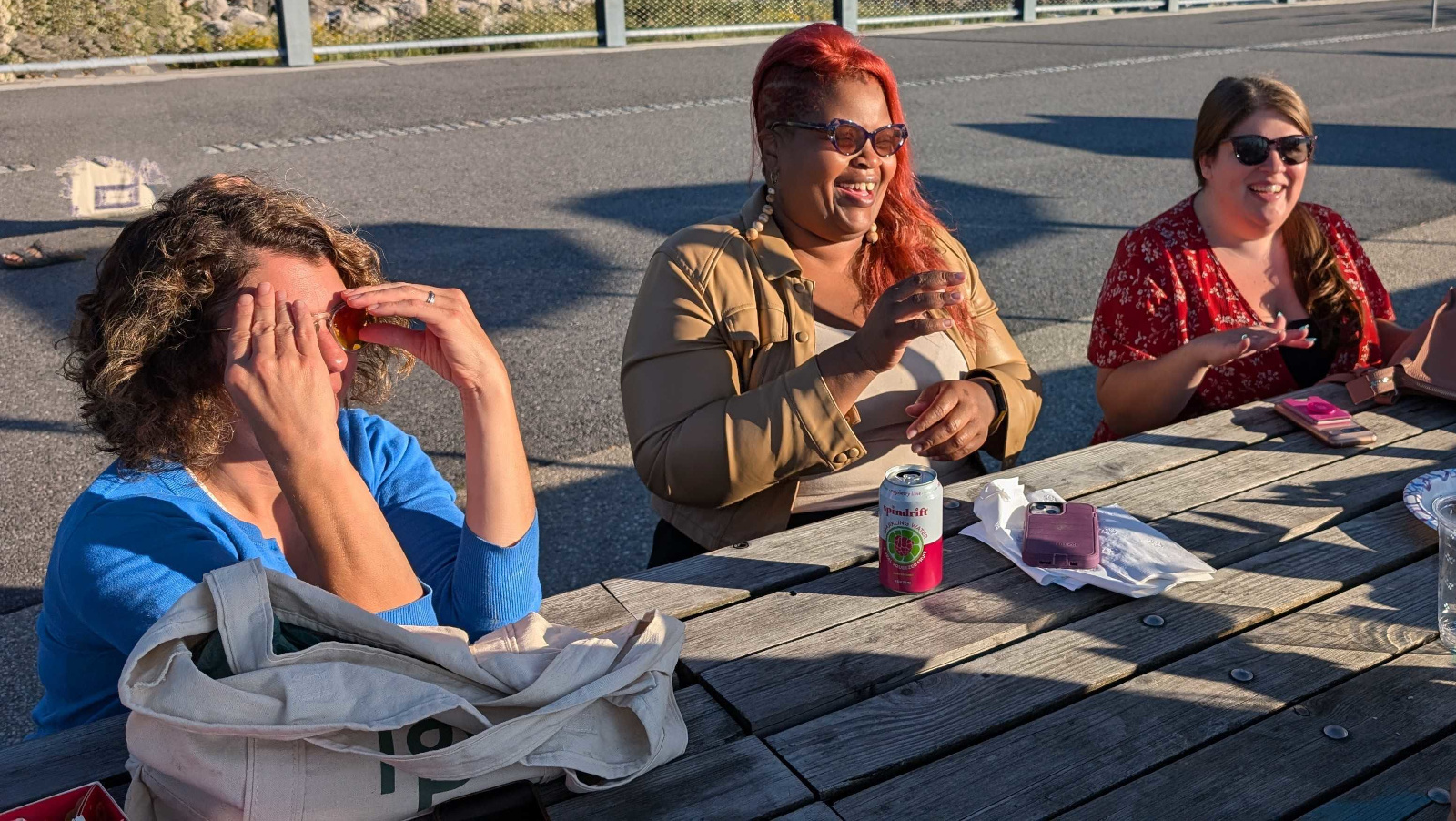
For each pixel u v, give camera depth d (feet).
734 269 7.48
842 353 6.81
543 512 11.98
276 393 4.47
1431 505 6.59
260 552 4.99
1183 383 8.82
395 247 21.18
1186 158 29.07
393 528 5.85
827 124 7.22
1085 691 5.06
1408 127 32.91
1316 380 9.62
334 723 3.88
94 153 27.86
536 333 17.07
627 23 50.67
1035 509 6.25
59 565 4.73
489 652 4.60
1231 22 61.46
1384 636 5.42
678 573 6.10
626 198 24.85
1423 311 17.48
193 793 3.97
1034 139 31.30
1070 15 64.90
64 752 4.65
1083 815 4.29
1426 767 4.52
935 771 4.54
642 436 7.29
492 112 34.27
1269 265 9.62
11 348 16.40
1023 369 8.34
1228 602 5.73
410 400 14.48
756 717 4.83
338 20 45.50
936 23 59.72
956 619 5.59
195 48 42.55
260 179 5.37
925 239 8.13
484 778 4.15
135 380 4.65
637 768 4.41
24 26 38.78
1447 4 71.77
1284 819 4.27
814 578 6.08
